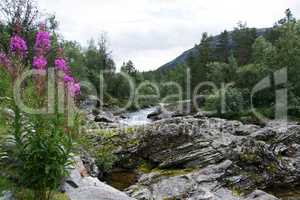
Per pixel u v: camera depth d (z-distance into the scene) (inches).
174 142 659.4
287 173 622.2
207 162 614.2
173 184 525.3
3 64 256.8
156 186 525.3
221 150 631.8
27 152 247.3
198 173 564.4
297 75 1982.0
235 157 623.2
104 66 3139.8
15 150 251.6
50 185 257.4
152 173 593.3
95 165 561.3
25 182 254.2
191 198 485.4
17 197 258.1
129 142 665.0
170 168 621.6
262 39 2561.5
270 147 694.5
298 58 1994.3
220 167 583.2
